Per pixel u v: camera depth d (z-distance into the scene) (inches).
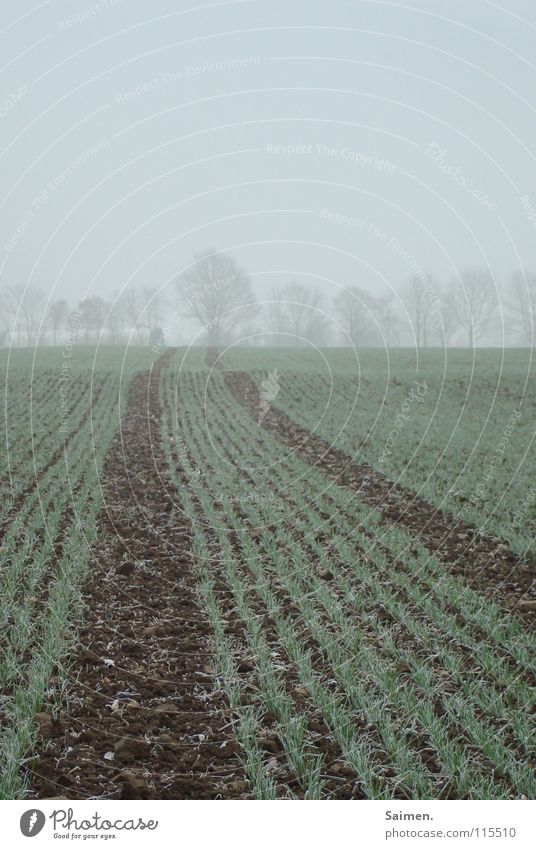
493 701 211.6
